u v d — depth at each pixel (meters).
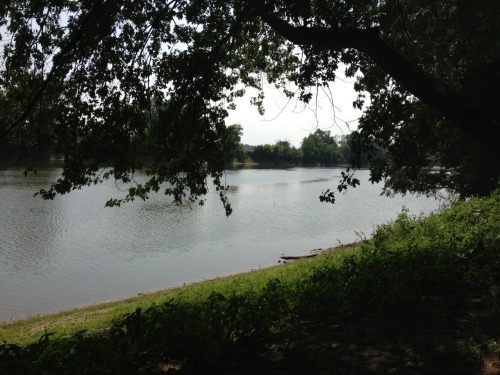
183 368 4.56
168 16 7.74
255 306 5.13
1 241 21.67
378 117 7.80
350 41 6.03
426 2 7.97
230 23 8.43
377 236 12.09
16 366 3.67
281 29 6.48
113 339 4.29
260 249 22.00
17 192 36.44
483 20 7.39
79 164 7.70
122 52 8.03
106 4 6.77
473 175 18.28
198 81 8.17
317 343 5.05
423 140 7.82
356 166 7.68
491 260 7.10
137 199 37.81
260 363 4.62
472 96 7.65
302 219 31.84
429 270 6.52
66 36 7.56
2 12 7.16
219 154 8.88
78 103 7.73
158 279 16.59
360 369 4.33
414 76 5.65
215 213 33.12
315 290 6.32
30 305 13.54
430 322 5.39
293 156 118.75
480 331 4.92
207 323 4.80
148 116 8.51
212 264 18.97
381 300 5.88
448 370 4.14
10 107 7.77
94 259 19.25
